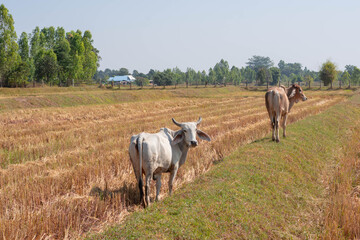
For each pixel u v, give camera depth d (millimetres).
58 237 5402
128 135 14211
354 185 8750
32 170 8641
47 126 17000
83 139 13266
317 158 10859
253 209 6332
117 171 8539
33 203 6551
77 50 58781
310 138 12961
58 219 5695
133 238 4758
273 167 8820
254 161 9078
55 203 6340
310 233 6191
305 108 24297
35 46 58969
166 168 6820
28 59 56000
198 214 5652
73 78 56688
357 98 36438
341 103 29188
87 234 5395
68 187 7422
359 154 11797
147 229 5074
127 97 36844
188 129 6934
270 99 11414
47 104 27906
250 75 134125
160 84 79250
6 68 43469
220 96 43938
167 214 5617
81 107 25109
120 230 5082
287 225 6301
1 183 7578
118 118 20906
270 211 6512
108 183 7664
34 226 5352
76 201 6430
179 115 21828
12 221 5324
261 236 5637
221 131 14578
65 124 17922
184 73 109125
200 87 57750
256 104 30109
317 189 8469
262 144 11070
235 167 8453
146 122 18594
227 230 5449
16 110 21891
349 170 9648
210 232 5238
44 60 51125
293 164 9477
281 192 7527
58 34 61844
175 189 7492
